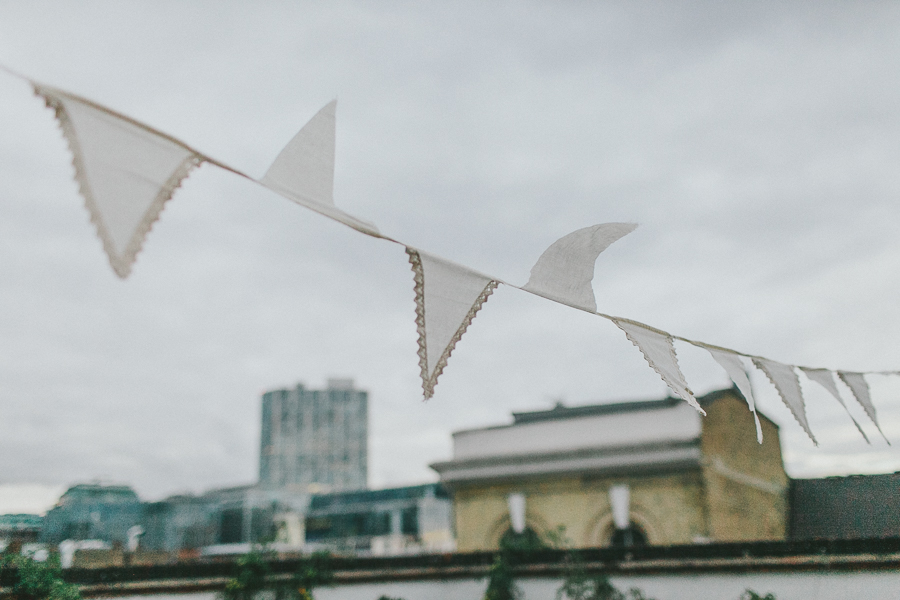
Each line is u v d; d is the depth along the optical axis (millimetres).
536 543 14086
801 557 8617
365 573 10250
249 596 9602
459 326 2533
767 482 14672
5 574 8422
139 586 9633
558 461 14812
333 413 133375
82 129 1857
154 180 1938
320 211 2186
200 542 41219
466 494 15867
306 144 2213
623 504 13844
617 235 2822
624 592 9383
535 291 2730
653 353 3225
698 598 9031
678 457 13516
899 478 11258
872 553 8266
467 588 10047
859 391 4488
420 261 2496
